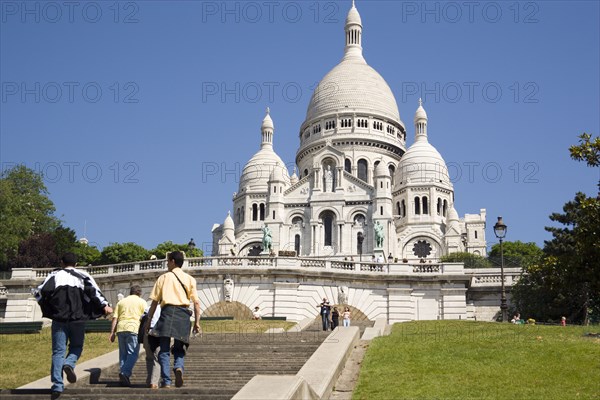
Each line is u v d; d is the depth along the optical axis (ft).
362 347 100.17
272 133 536.01
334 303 207.31
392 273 211.82
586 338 102.37
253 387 56.18
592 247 131.85
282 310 202.18
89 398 65.82
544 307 202.80
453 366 83.92
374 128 519.19
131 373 78.33
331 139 505.66
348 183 439.63
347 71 541.75
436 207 467.93
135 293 78.33
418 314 209.26
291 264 207.92
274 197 441.27
